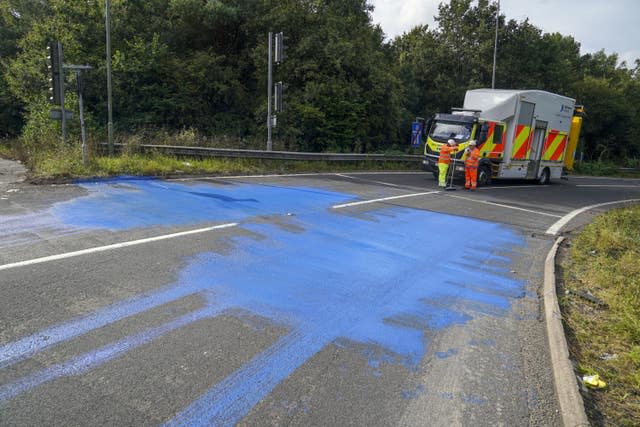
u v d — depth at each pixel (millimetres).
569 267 7586
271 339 4332
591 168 38938
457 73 38375
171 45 25672
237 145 20375
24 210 8703
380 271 6586
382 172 21594
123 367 3717
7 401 3223
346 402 3453
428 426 3238
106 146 16781
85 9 23234
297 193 12727
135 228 7828
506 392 3732
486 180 18578
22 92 23625
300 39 27391
